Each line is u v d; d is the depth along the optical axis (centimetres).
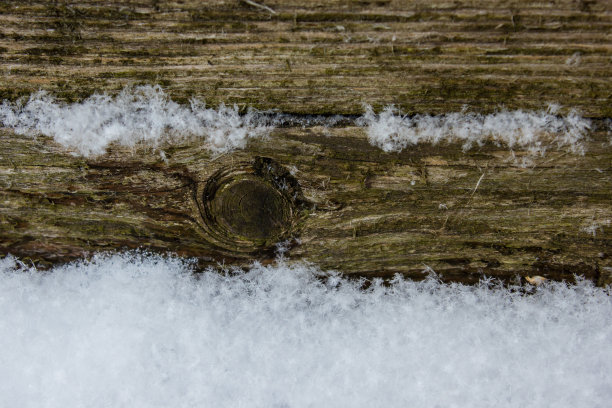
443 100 107
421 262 110
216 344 112
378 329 112
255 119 107
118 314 112
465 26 105
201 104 107
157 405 112
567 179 107
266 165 108
